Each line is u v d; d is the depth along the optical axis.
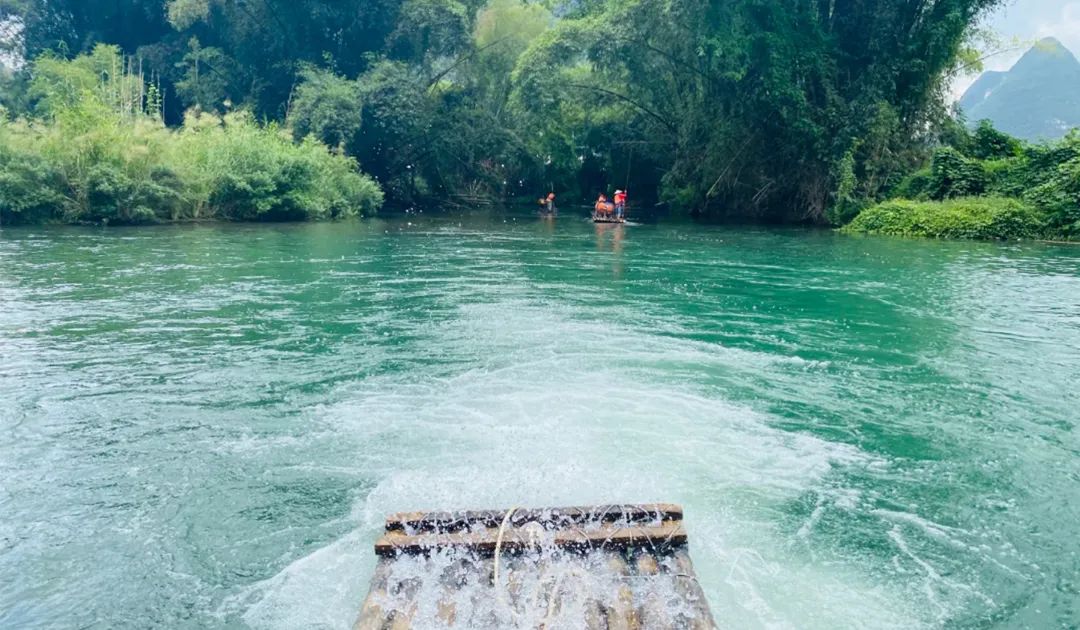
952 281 12.68
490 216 30.91
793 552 3.78
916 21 25.25
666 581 3.27
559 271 13.55
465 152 34.66
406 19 33.47
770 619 3.22
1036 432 5.52
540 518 3.70
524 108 34.34
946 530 4.05
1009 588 3.52
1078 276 13.34
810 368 7.12
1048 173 21.72
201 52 34.66
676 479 4.57
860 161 25.52
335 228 22.78
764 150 27.92
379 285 11.66
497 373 6.69
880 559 3.74
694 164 30.95
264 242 17.86
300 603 3.32
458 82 38.38
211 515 4.11
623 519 3.72
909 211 21.92
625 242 19.38
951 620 3.26
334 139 30.19
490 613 3.03
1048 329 8.94
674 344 7.94
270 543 3.82
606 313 9.58
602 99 34.03
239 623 3.19
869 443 5.26
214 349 7.53
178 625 3.18
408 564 3.38
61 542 3.83
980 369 7.18
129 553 3.74
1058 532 4.06
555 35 29.75
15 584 3.47
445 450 4.94
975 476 4.74
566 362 7.11
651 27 28.00
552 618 2.98
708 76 27.58
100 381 6.43
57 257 14.15
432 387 6.28
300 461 4.77
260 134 26.89
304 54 34.53
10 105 31.73
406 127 31.75
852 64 26.45
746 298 10.85
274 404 5.85
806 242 19.52
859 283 12.38
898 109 25.52
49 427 5.36
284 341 7.88
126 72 35.53
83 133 21.05
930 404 6.12
